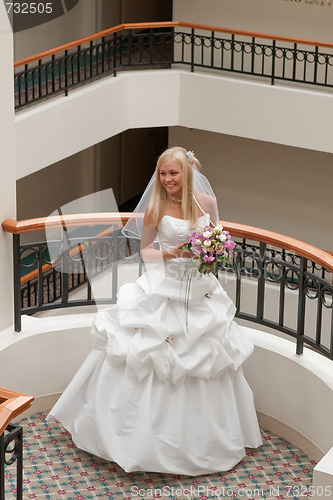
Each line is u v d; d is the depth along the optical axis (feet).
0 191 19.52
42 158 36.01
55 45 41.68
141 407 17.95
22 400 12.67
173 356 17.95
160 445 18.01
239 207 46.78
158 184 18.03
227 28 39.24
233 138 45.44
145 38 50.42
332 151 38.34
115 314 18.83
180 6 42.98
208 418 18.42
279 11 40.98
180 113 40.88
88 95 37.55
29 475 18.57
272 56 38.68
